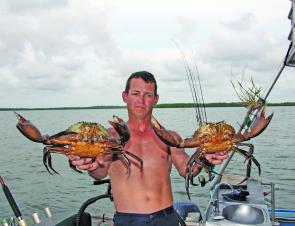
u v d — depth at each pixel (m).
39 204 5.40
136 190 1.35
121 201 1.36
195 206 2.31
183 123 24.41
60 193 6.07
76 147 1.20
